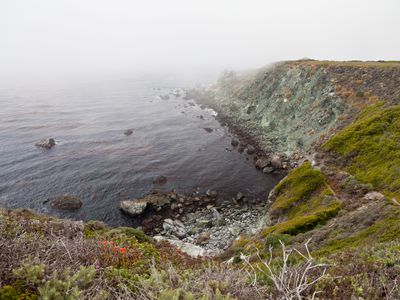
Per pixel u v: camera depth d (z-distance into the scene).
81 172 49.44
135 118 80.88
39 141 60.91
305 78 68.75
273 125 67.19
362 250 10.83
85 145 61.06
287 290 4.95
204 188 45.53
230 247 31.12
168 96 110.25
